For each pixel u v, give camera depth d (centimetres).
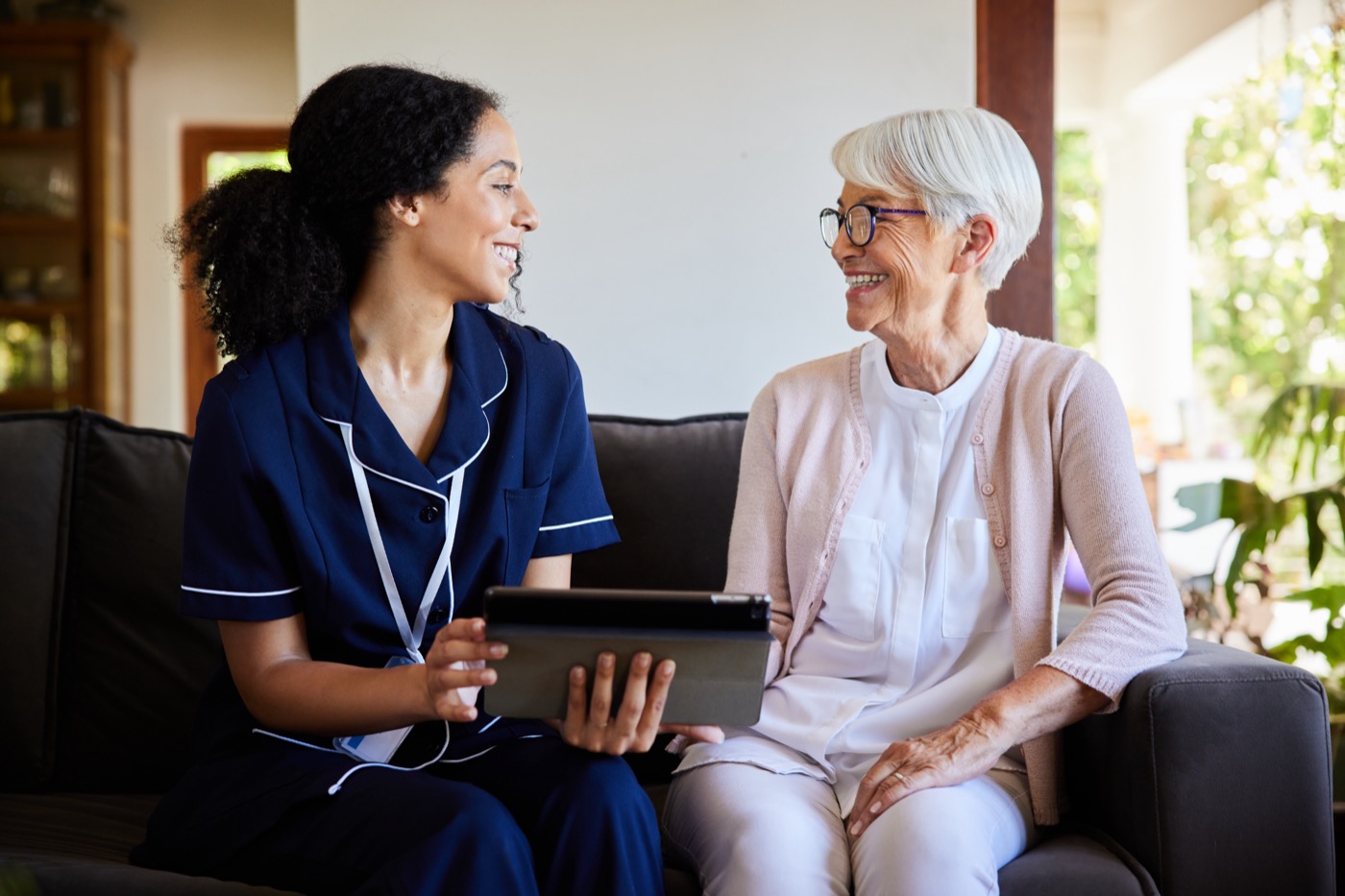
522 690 127
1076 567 291
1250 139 299
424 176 140
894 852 131
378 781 131
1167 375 346
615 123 259
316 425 142
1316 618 241
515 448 151
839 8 258
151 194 489
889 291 155
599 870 128
